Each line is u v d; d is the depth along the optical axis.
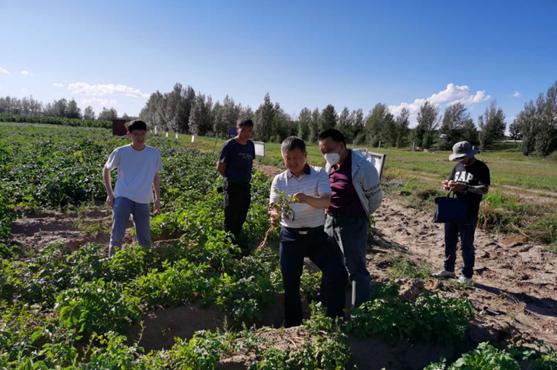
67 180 11.02
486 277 7.26
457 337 4.41
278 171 20.59
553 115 57.41
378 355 4.18
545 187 18.67
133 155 6.16
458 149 6.46
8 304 5.01
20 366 3.33
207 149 30.14
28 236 7.97
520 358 3.98
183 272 5.32
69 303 4.39
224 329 4.88
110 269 5.64
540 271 7.66
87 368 3.32
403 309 4.51
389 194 14.85
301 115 75.56
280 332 4.38
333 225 5.10
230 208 7.11
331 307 4.82
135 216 6.28
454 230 6.79
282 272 4.86
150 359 3.72
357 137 72.44
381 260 7.77
